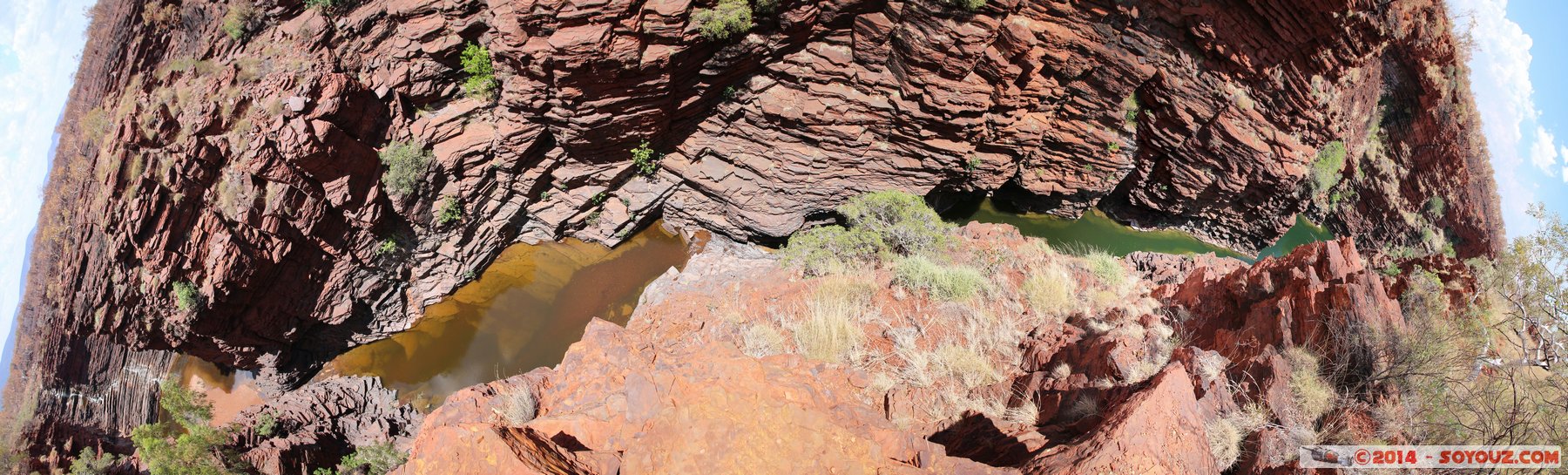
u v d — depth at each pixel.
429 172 20.59
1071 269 16.88
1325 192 25.27
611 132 19.97
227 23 19.16
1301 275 10.35
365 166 19.83
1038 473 6.43
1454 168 25.02
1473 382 9.12
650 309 17.83
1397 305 9.59
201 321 19.39
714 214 22.69
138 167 17.39
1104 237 24.80
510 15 17.33
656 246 23.61
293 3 19.28
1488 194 25.59
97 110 19.83
